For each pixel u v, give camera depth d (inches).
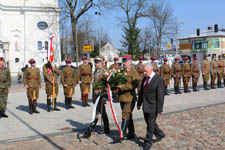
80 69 408.8
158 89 201.6
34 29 1823.3
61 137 240.8
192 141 217.0
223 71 631.8
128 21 1733.5
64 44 2583.7
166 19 1833.2
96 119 241.4
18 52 1798.7
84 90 409.1
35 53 1825.8
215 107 365.4
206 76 597.3
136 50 2080.5
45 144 220.7
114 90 227.1
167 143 214.1
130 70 229.9
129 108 222.4
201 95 508.4
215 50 2490.2
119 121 301.1
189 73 551.5
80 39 2394.2
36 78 361.4
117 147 209.0
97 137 238.1
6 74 336.5
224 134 232.4
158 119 299.3
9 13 1777.8
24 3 1824.6
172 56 1523.1
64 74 391.9
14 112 374.0
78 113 358.3
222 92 549.6
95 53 2541.8
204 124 269.9
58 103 450.6
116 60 400.5
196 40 2603.3
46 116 340.8
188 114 322.0
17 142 227.1
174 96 503.5
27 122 306.7
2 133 258.4
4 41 1654.8
